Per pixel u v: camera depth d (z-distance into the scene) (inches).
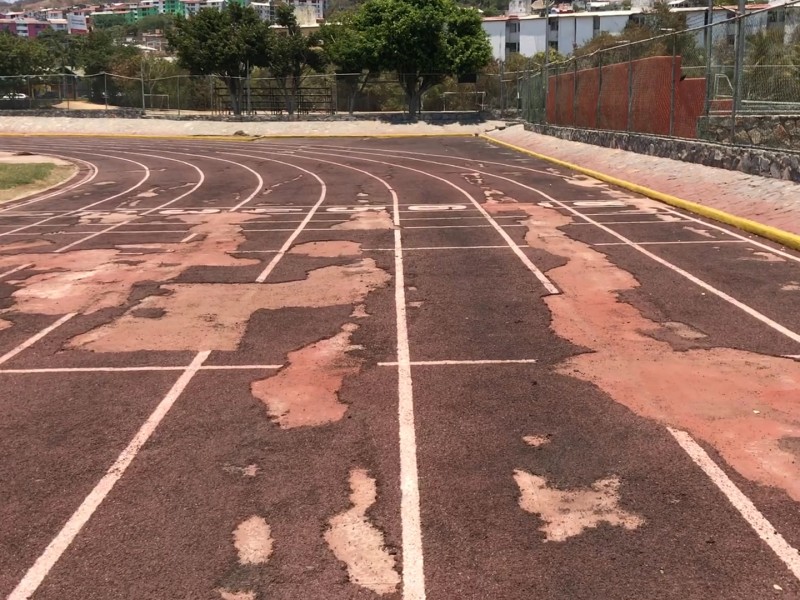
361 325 332.5
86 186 968.9
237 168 1143.0
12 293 406.9
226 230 596.4
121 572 158.7
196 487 193.8
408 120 1935.3
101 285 420.5
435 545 165.6
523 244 505.7
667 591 148.2
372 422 230.5
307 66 2245.3
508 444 213.8
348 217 645.3
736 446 209.2
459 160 1190.3
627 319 331.9
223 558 162.7
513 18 3666.3
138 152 1467.8
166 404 248.8
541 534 168.7
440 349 297.9
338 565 159.2
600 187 810.2
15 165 1157.7
